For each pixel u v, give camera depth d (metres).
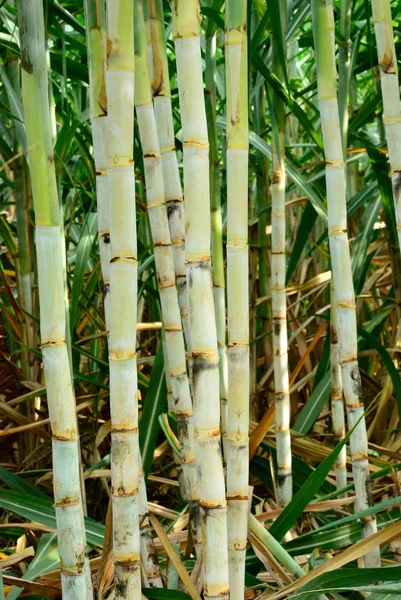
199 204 0.81
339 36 1.41
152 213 1.15
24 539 1.40
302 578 1.00
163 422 1.41
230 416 0.90
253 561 1.22
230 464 0.91
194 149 0.80
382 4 1.05
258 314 2.15
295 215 2.46
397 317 2.26
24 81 0.77
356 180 2.20
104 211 1.05
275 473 1.65
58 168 1.26
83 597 0.85
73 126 1.38
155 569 1.12
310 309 2.37
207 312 0.82
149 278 1.84
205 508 0.84
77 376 1.70
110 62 0.79
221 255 1.21
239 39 0.85
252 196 2.17
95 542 1.25
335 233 1.12
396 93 1.07
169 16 1.85
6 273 2.32
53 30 1.60
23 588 1.07
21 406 1.91
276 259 1.40
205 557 0.85
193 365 0.82
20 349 1.92
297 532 1.44
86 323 2.16
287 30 1.62
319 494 1.61
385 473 1.31
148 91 1.12
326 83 1.09
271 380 2.03
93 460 1.77
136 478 0.87
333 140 1.10
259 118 1.86
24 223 1.84
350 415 1.16
